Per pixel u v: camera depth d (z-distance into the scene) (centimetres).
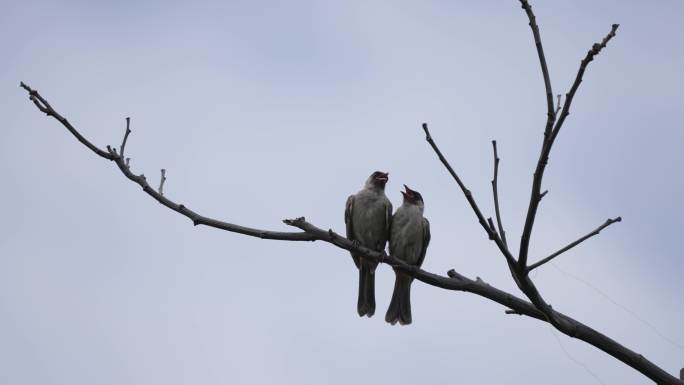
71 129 1084
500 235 911
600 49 792
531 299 950
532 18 844
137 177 1099
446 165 885
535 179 850
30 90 1070
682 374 1031
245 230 1094
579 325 984
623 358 988
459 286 1038
